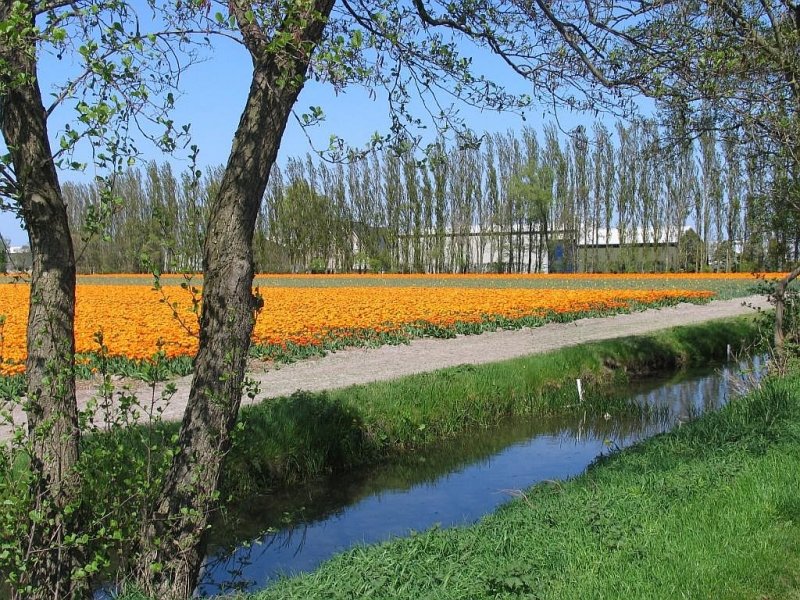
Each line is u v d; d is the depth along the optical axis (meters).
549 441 11.29
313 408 10.09
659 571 4.55
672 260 65.38
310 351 16.48
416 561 4.79
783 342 11.45
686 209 63.88
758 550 4.87
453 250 70.25
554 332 21.06
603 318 25.23
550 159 68.00
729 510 5.56
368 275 62.88
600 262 69.06
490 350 17.42
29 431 4.41
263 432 9.26
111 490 4.75
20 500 4.06
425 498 8.63
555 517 5.64
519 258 71.00
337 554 5.48
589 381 15.16
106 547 4.47
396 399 11.26
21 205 4.22
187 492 4.71
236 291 4.77
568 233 68.62
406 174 68.75
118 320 18.73
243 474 8.57
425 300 26.22
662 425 12.17
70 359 4.50
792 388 9.61
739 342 20.39
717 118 8.73
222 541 7.37
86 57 3.93
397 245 70.94
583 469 9.55
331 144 4.61
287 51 4.49
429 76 5.84
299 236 72.31
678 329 20.48
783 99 8.15
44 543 4.30
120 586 4.80
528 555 4.87
